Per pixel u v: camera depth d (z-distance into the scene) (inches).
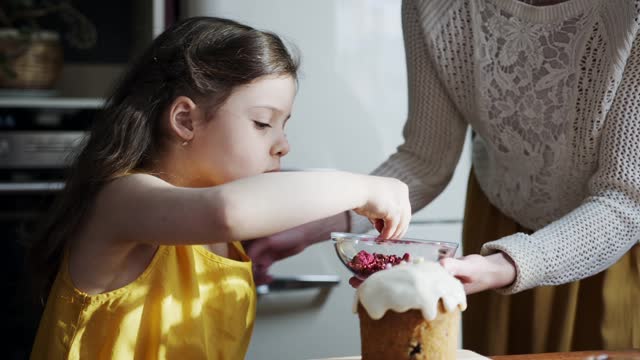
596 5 49.6
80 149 51.8
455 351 38.1
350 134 84.2
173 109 46.3
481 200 61.6
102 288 45.2
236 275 49.2
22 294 94.3
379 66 84.3
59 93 116.0
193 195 40.6
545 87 52.5
